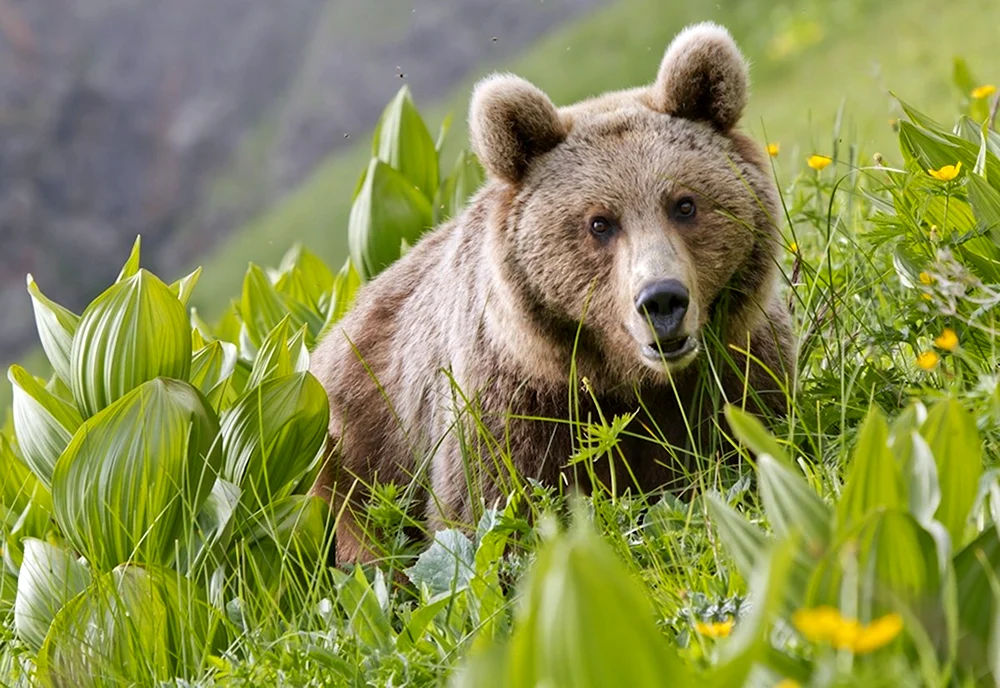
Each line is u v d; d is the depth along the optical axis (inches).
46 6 3501.5
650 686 164.2
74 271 3097.9
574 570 163.0
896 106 489.4
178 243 3260.3
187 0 3629.4
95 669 310.3
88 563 356.5
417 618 295.1
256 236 2427.4
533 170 398.3
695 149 385.7
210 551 351.6
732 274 382.3
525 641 172.9
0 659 369.1
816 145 659.4
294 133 3250.5
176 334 377.4
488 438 376.8
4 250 3038.9
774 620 208.7
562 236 383.6
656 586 281.4
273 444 375.2
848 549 188.9
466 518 388.5
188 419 353.7
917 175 371.2
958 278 318.7
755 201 386.3
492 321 397.7
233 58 3580.2
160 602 323.0
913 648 195.9
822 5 1552.7
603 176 380.5
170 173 3425.2
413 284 467.5
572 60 2075.5
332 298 567.2
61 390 474.9
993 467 277.9
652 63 1925.4
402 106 588.1
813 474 309.7
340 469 455.2
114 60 3523.6
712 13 1891.0
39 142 3275.1
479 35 3208.7
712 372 377.7
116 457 351.3
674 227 374.0
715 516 221.0
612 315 378.0
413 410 431.8
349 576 321.1
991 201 350.0
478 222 421.7
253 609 325.1
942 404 217.6
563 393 390.3
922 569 196.4
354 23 3371.1
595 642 163.0
